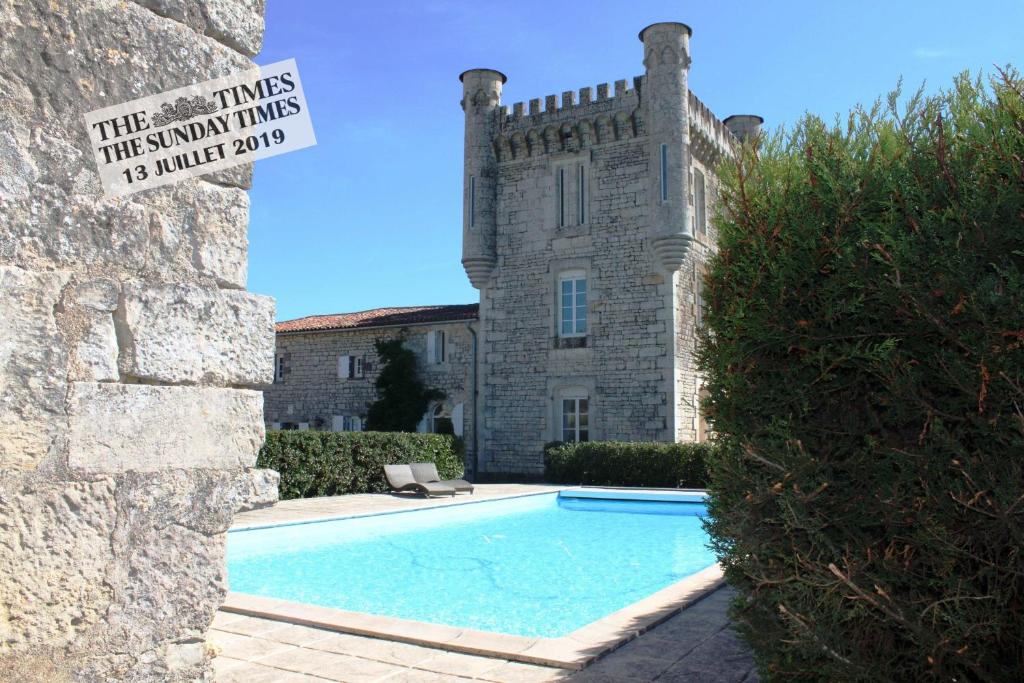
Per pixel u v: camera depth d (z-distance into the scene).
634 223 24.16
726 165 3.99
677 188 23.30
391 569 10.58
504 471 25.25
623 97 24.62
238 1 3.28
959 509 2.96
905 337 3.23
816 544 3.27
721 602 6.59
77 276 2.69
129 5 2.91
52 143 2.66
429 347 28.86
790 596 3.38
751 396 3.56
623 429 23.64
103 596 2.69
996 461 2.88
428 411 29.06
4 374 2.50
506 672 4.77
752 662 4.89
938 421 2.98
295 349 32.47
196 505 2.96
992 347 2.87
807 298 3.44
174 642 2.88
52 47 2.69
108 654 2.69
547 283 25.28
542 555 11.95
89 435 2.68
